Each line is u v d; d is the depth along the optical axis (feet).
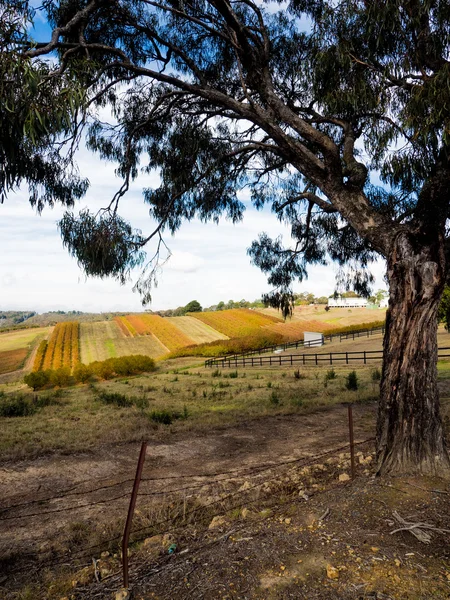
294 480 21.38
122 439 35.73
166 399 64.49
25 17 13.65
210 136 30.63
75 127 23.22
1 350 246.06
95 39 25.57
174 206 32.55
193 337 248.52
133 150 30.73
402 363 18.61
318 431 37.27
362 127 25.95
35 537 16.96
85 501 21.45
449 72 16.88
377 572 10.38
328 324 273.75
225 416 45.85
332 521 13.61
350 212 21.74
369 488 16.34
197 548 12.87
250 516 15.69
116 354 214.69
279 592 9.75
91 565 13.26
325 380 75.20
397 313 18.98
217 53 29.63
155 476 25.66
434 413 18.22
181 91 24.94
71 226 22.91
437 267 18.34
